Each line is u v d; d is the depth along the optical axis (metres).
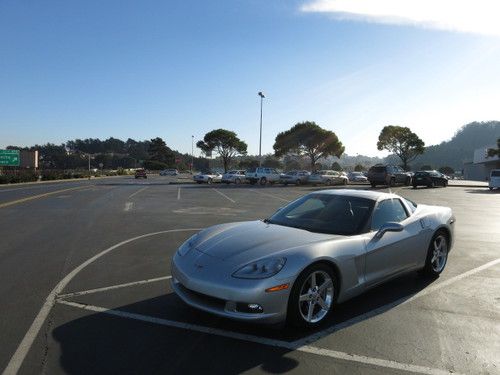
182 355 3.64
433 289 5.53
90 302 4.95
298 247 4.21
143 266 6.63
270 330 4.16
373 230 4.96
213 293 3.89
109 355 3.63
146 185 35.16
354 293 4.59
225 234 4.79
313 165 64.19
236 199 20.45
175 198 20.55
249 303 3.78
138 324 4.30
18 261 6.93
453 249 8.27
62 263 6.80
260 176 39.19
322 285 4.27
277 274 3.88
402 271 5.34
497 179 31.03
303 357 3.62
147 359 3.56
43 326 4.24
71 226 10.74
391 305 4.92
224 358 3.59
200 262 4.19
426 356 3.68
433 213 6.10
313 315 4.25
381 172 35.53
